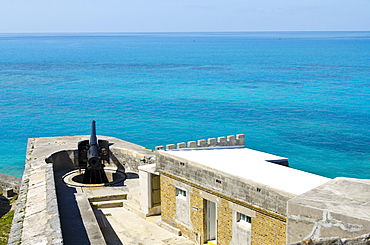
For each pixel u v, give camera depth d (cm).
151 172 3238
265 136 8619
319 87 14125
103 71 19162
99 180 3884
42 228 2388
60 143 4784
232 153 3181
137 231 3092
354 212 1443
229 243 2630
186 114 10719
